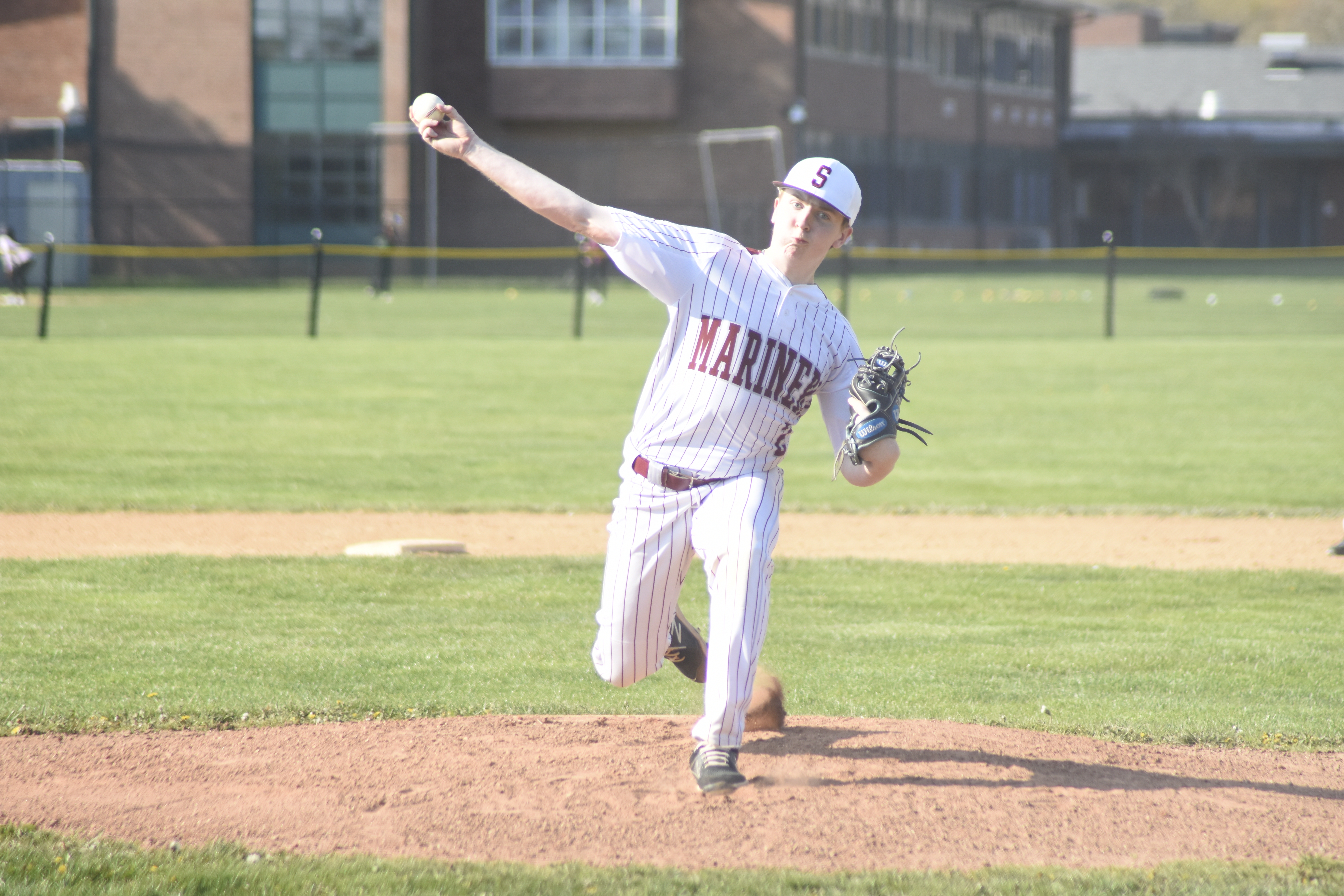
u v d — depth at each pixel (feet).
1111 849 49.49
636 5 531.50
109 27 500.74
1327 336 308.60
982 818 51.93
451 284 489.26
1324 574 106.01
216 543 114.11
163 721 64.39
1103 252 527.40
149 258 506.07
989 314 373.81
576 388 216.54
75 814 51.83
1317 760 61.41
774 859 47.98
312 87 509.35
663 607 54.90
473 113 544.21
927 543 118.93
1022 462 162.81
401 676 74.49
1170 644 84.43
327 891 44.47
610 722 64.69
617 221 52.44
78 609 89.15
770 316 52.19
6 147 503.61
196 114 506.07
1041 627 88.74
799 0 546.67
